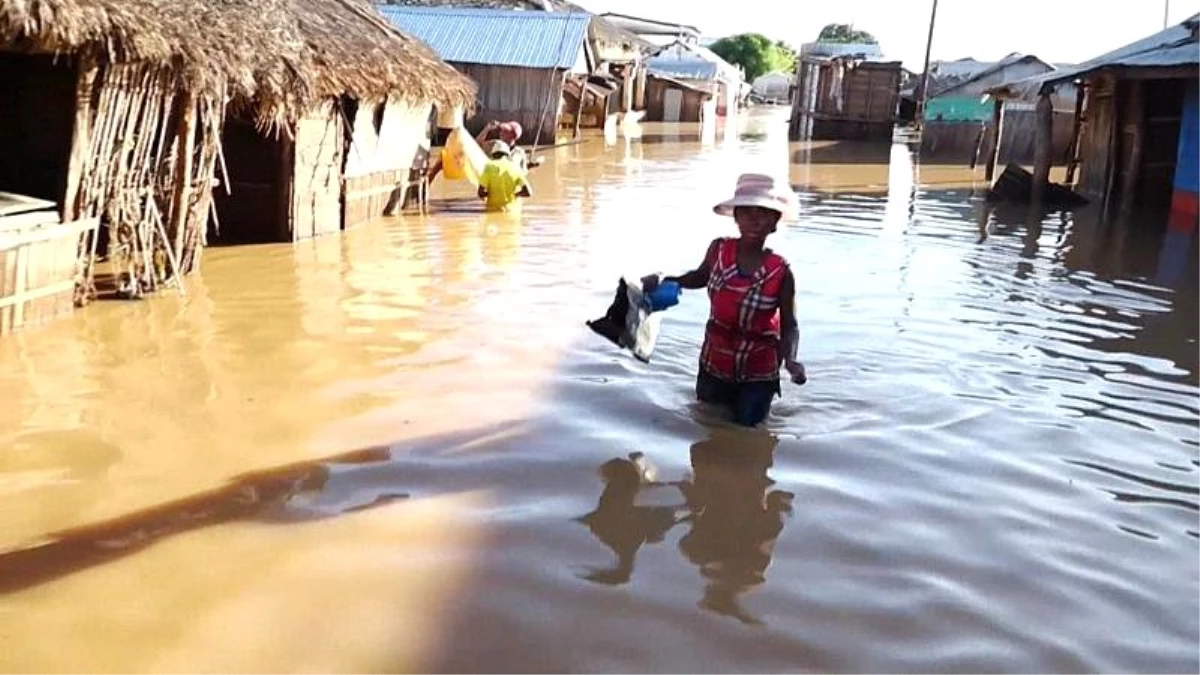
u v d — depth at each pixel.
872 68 38.78
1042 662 3.71
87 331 7.62
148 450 5.40
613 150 28.36
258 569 4.20
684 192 18.27
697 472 5.34
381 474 5.18
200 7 8.59
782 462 5.51
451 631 3.79
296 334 7.72
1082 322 8.93
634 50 43.50
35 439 5.51
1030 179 18.91
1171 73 15.69
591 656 3.67
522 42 27.16
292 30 10.29
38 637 3.69
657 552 4.46
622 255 11.55
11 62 9.10
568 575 4.23
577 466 5.36
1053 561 4.48
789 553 4.49
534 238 12.62
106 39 7.22
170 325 7.87
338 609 3.91
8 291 7.36
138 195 8.55
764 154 29.72
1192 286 10.76
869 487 5.23
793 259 11.68
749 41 101.00
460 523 4.66
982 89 33.38
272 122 10.39
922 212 16.94
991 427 6.16
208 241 11.52
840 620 3.95
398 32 14.38
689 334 7.97
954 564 4.43
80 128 7.70
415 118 14.35
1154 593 4.23
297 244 11.53
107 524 4.56
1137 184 18.39
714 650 3.73
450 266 10.56
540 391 6.52
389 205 14.13
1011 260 12.19
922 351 7.77
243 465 5.24
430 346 7.49
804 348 7.70
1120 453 5.80
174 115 8.77
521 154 17.39
